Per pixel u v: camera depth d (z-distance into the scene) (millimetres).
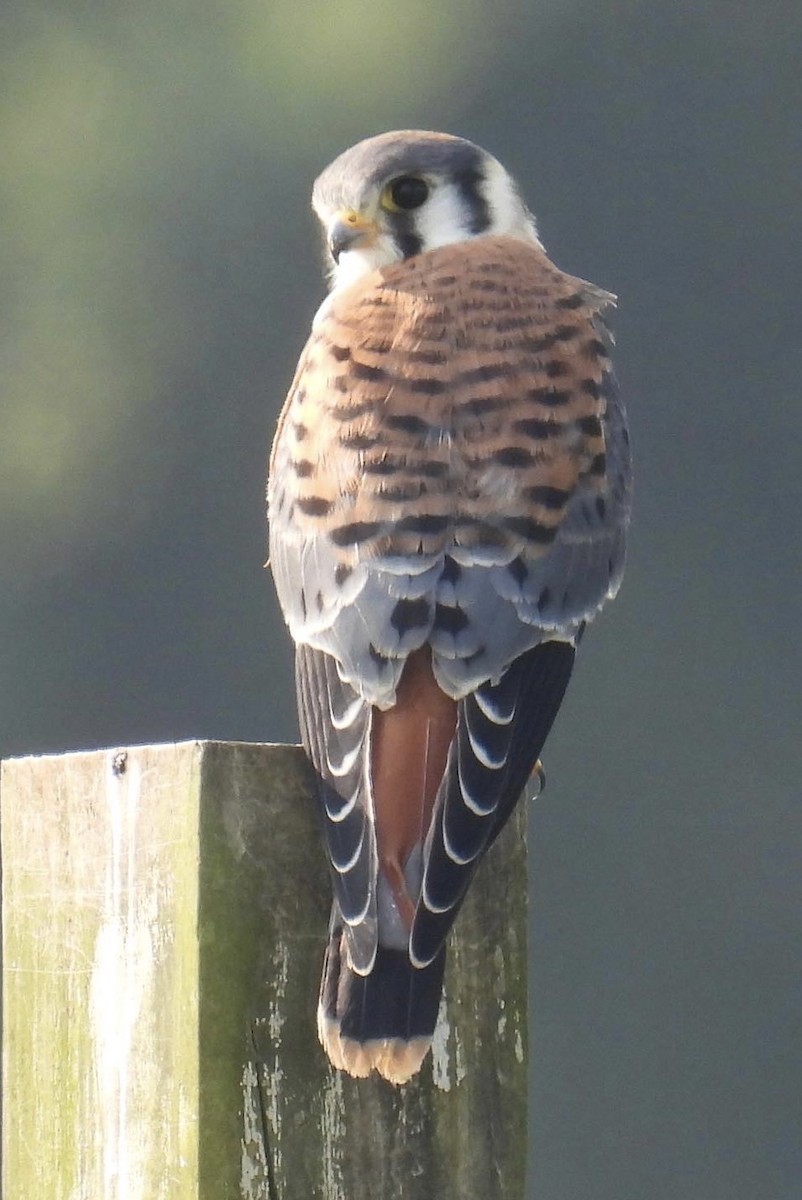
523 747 8164
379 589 8266
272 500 9102
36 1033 7934
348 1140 7457
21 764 8047
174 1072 7379
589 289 9664
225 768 7414
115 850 7656
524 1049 7863
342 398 8805
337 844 7453
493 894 7926
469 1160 7664
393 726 8000
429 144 10391
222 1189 7277
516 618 8344
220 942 7355
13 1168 8008
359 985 7281
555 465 8766
